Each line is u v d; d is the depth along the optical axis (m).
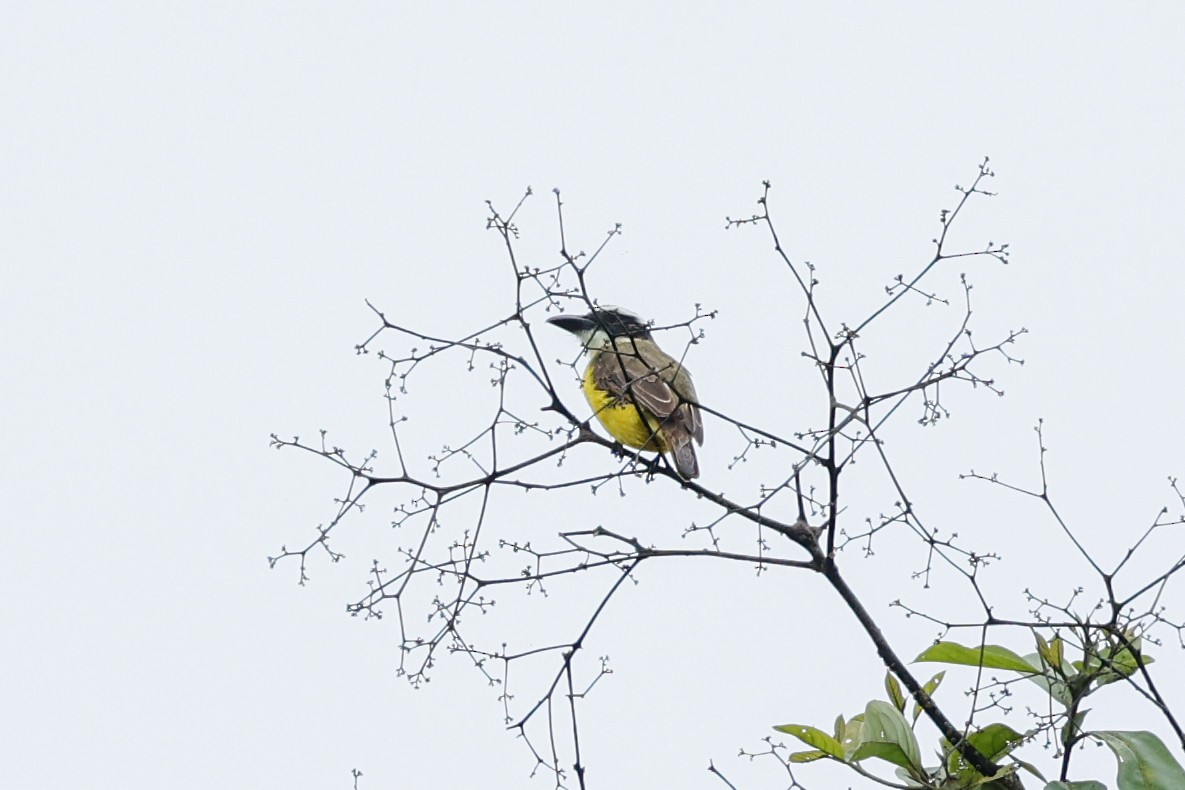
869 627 7.72
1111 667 6.91
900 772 7.47
